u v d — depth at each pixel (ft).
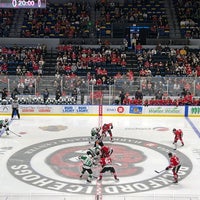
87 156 53.31
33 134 77.20
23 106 95.91
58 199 38.75
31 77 95.71
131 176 55.11
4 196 38.32
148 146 69.72
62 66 113.39
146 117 95.50
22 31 131.23
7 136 75.46
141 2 143.33
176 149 67.92
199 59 118.21
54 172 56.54
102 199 40.14
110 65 116.88
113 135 77.30
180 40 131.34
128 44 137.80
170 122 89.71
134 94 96.89
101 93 96.37
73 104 96.43
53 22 135.33
